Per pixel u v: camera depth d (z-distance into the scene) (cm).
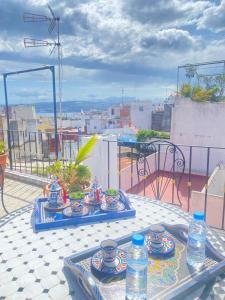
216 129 642
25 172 495
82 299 99
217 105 635
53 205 186
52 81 459
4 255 131
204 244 117
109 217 173
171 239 133
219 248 135
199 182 607
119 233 154
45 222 162
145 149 450
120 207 185
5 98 517
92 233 154
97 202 192
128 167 560
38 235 152
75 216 170
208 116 649
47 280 111
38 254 132
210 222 323
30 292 103
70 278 112
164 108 2473
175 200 498
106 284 103
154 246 124
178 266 113
